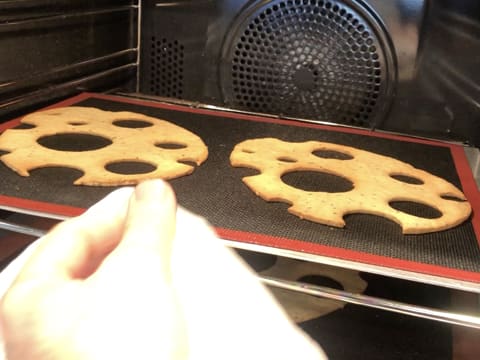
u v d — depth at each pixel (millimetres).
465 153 424
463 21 441
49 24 440
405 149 423
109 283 66
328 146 403
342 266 247
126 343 61
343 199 311
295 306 294
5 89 405
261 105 506
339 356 256
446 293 321
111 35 521
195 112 475
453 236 286
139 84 541
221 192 317
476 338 281
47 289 66
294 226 281
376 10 454
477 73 448
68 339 61
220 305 75
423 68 458
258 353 72
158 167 337
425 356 263
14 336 62
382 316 292
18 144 356
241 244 256
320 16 468
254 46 493
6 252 318
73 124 412
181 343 64
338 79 479
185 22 510
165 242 71
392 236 280
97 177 313
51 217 273
